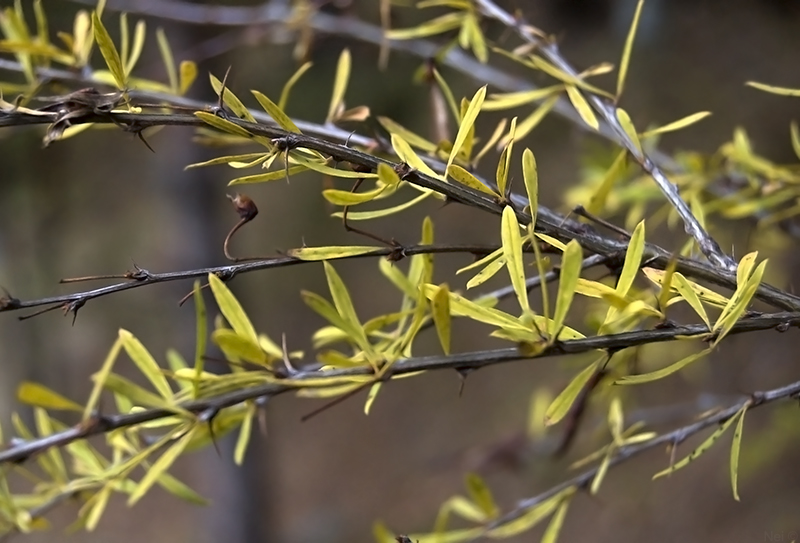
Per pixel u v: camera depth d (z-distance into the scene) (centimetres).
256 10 231
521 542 421
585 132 175
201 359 135
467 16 148
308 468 537
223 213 488
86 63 144
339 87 142
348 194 131
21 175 465
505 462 232
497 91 200
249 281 542
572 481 145
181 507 514
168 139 377
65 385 550
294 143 132
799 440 318
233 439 401
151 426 137
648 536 375
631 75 362
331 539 487
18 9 145
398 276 139
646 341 132
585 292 132
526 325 132
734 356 337
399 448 520
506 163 133
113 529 510
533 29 146
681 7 367
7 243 516
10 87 143
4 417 533
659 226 186
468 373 134
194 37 332
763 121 336
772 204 149
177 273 133
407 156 133
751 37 355
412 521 477
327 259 133
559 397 132
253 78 376
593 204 142
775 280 199
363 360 135
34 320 544
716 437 136
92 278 132
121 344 136
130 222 529
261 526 411
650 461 405
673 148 342
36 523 140
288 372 136
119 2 225
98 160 484
